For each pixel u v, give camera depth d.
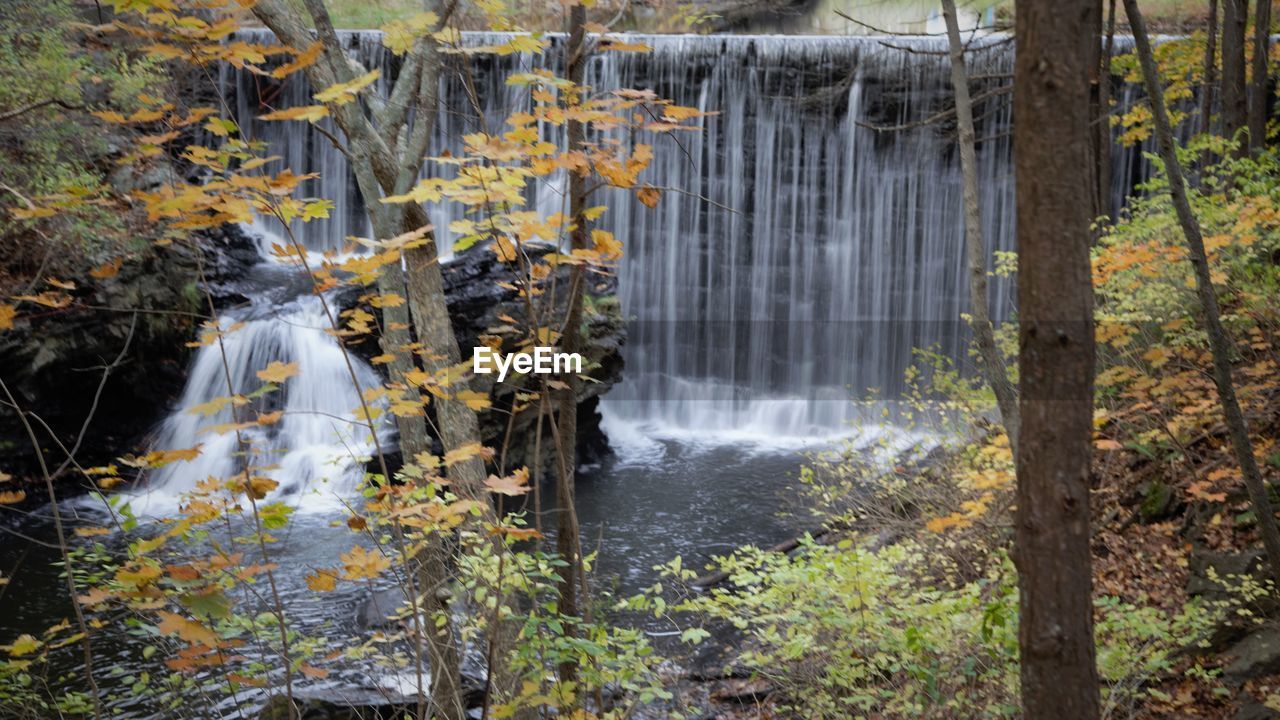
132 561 3.40
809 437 15.51
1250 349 7.71
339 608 8.08
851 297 17.41
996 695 4.77
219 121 3.34
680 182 17.23
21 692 4.82
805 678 5.77
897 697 4.90
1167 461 7.34
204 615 2.89
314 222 16.81
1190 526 6.84
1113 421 7.96
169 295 12.50
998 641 4.65
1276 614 5.67
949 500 7.45
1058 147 2.63
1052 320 2.68
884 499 8.35
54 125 10.83
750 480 12.82
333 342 12.95
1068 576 2.73
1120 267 6.26
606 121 3.17
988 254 16.83
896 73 16.81
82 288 11.66
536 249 5.59
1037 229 2.68
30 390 11.41
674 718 5.02
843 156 17.17
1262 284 7.27
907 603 5.25
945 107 16.67
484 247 13.26
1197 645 5.66
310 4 4.61
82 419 12.11
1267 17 10.57
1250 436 7.11
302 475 11.71
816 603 5.08
